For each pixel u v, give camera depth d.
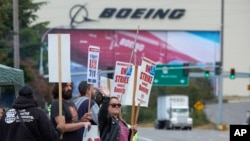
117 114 16.39
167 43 136.62
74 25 131.75
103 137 16.22
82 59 126.62
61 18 132.00
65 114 15.34
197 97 124.19
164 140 58.47
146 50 135.50
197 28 138.25
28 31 67.50
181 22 137.88
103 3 134.12
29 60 71.44
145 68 17.45
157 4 137.62
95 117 16.70
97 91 18.03
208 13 139.25
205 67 87.31
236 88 146.00
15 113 13.68
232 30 141.62
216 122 106.94
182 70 98.38
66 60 15.48
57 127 14.80
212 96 135.25
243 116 121.12
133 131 16.94
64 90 15.68
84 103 16.73
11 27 45.28
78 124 15.03
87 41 131.50
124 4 135.50
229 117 120.06
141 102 17.39
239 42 142.00
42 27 72.19
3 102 22.56
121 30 134.38
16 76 18.17
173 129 96.31
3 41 42.94
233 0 141.62
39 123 13.63
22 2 53.28
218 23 139.38
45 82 71.69
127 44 134.12
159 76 101.88
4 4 43.38
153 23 136.75
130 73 18.58
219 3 139.88
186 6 138.38
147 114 118.75
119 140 16.44
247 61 142.00
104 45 132.75
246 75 86.06
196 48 137.75
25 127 13.59
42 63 82.81
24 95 13.75
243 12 141.75
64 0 132.38
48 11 131.50
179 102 97.75
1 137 13.82
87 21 132.88
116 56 132.62
